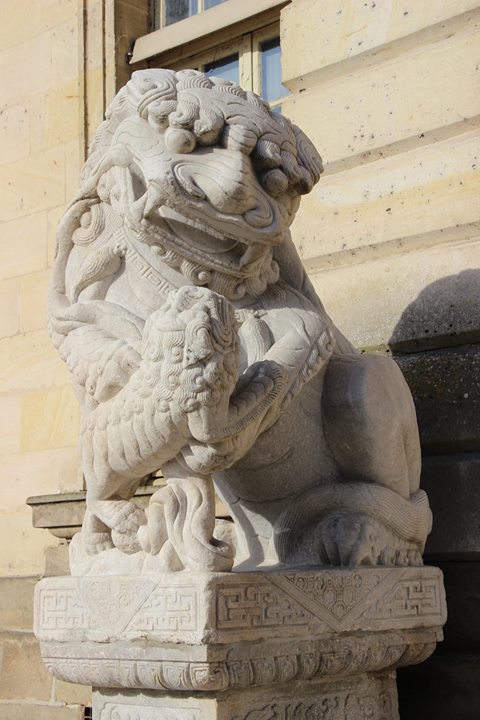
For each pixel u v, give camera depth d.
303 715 3.58
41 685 6.43
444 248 5.06
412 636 3.91
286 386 3.57
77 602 3.56
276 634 3.38
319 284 5.43
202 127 3.46
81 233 3.84
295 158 3.65
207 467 3.32
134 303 3.71
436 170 5.11
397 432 3.99
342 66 5.50
